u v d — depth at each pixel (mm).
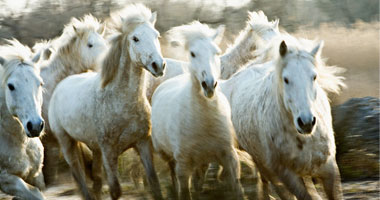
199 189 11555
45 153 14305
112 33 11656
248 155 10891
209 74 9859
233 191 10312
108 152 11523
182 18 33562
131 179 13727
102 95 11508
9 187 10180
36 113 9570
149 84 14180
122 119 11344
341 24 28031
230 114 10789
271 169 9320
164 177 12695
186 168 10703
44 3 34312
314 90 8453
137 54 11047
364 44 22062
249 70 11102
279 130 9070
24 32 33375
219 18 33938
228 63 15086
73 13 34094
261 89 9836
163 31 32531
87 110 11773
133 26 11234
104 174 14547
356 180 12039
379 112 13609
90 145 12141
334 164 9008
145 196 12211
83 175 12914
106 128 11430
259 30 14453
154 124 11430
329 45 22328
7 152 10219
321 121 8820
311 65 8539
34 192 10172
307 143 8805
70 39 15172
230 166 10398
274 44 9453
